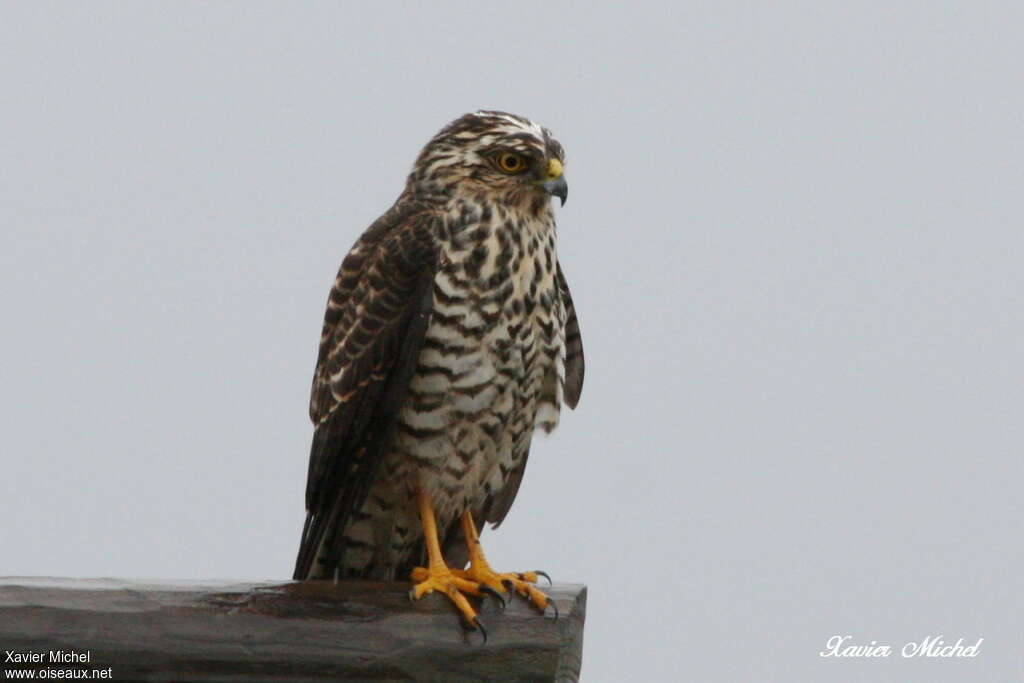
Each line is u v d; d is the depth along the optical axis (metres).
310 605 8.59
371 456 10.82
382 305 10.83
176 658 8.46
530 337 11.02
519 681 8.57
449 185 11.18
